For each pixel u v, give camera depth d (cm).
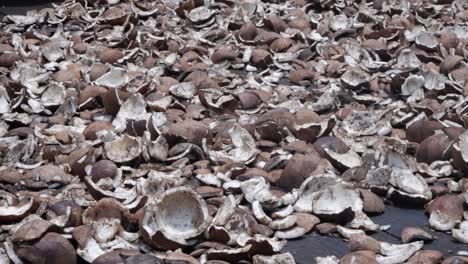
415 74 276
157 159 217
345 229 192
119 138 219
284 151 221
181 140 221
